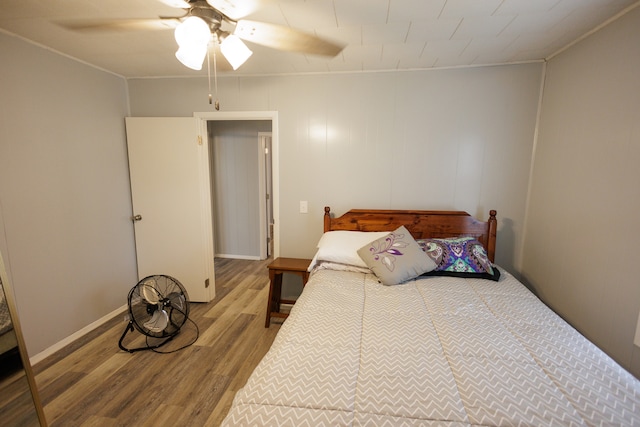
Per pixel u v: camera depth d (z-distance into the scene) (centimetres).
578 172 191
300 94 266
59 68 221
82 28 179
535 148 241
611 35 165
